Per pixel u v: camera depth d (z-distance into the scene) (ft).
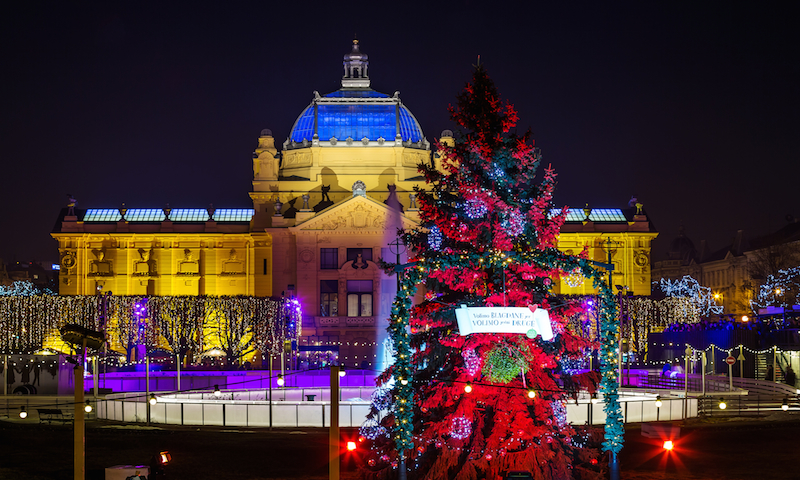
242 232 388.37
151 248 388.78
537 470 97.14
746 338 238.27
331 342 356.18
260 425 168.25
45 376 229.86
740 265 554.05
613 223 387.34
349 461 126.52
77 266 385.91
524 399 99.30
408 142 386.73
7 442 146.61
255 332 328.49
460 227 102.06
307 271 362.12
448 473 101.91
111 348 335.06
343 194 383.86
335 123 390.63
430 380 103.24
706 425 160.45
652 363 298.76
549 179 104.58
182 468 122.83
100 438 150.00
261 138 386.93
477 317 97.04
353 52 405.39
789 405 189.67
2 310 324.19
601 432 105.40
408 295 99.60
